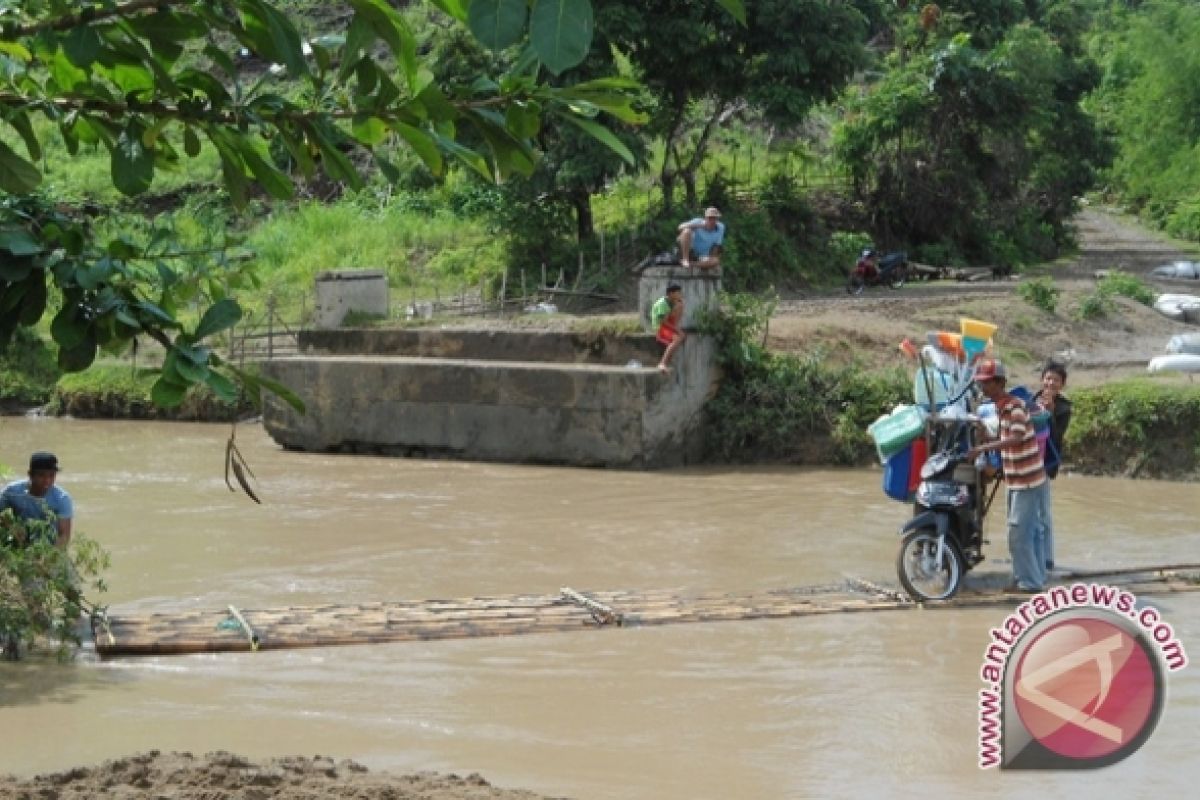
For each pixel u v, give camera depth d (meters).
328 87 3.24
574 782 7.37
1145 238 45.72
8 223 3.07
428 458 20.17
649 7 27.97
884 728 8.27
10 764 7.50
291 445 21.00
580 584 12.18
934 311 24.66
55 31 2.96
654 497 16.67
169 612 11.01
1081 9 49.25
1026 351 23.53
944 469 11.34
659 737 8.14
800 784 7.36
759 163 35.97
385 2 3.02
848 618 10.84
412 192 34.66
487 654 9.88
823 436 19.16
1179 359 21.05
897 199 34.19
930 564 11.33
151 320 3.11
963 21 41.69
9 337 3.09
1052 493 16.47
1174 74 48.47
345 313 22.31
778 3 28.20
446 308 26.95
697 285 19.34
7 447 21.31
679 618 10.77
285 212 34.47
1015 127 34.94
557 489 17.33
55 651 9.90
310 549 13.63
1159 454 17.52
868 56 29.36
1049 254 38.50
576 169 27.45
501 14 2.40
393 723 8.35
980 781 7.41
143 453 20.64
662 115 29.61
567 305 27.75
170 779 6.52
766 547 13.74
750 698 8.87
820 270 30.94
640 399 18.77
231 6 2.99
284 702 8.76
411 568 12.82
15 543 9.88
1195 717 8.39
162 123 3.19
